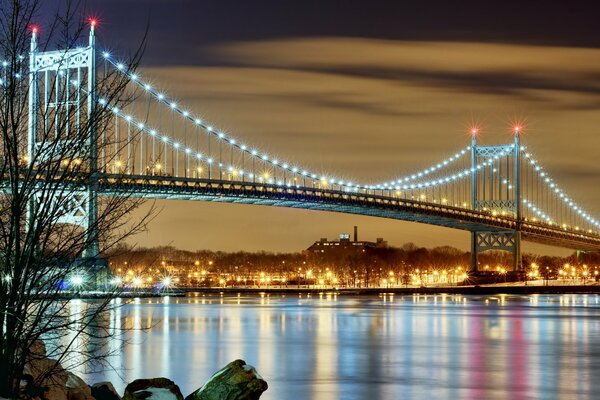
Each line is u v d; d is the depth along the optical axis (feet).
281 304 538.88
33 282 70.59
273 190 591.37
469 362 206.90
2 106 70.33
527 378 178.70
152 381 86.33
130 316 378.53
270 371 186.70
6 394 69.51
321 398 150.92
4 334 70.85
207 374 174.19
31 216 71.10
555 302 582.35
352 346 245.04
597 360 212.43
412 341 263.70
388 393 157.38
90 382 148.05
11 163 70.54
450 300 631.15
